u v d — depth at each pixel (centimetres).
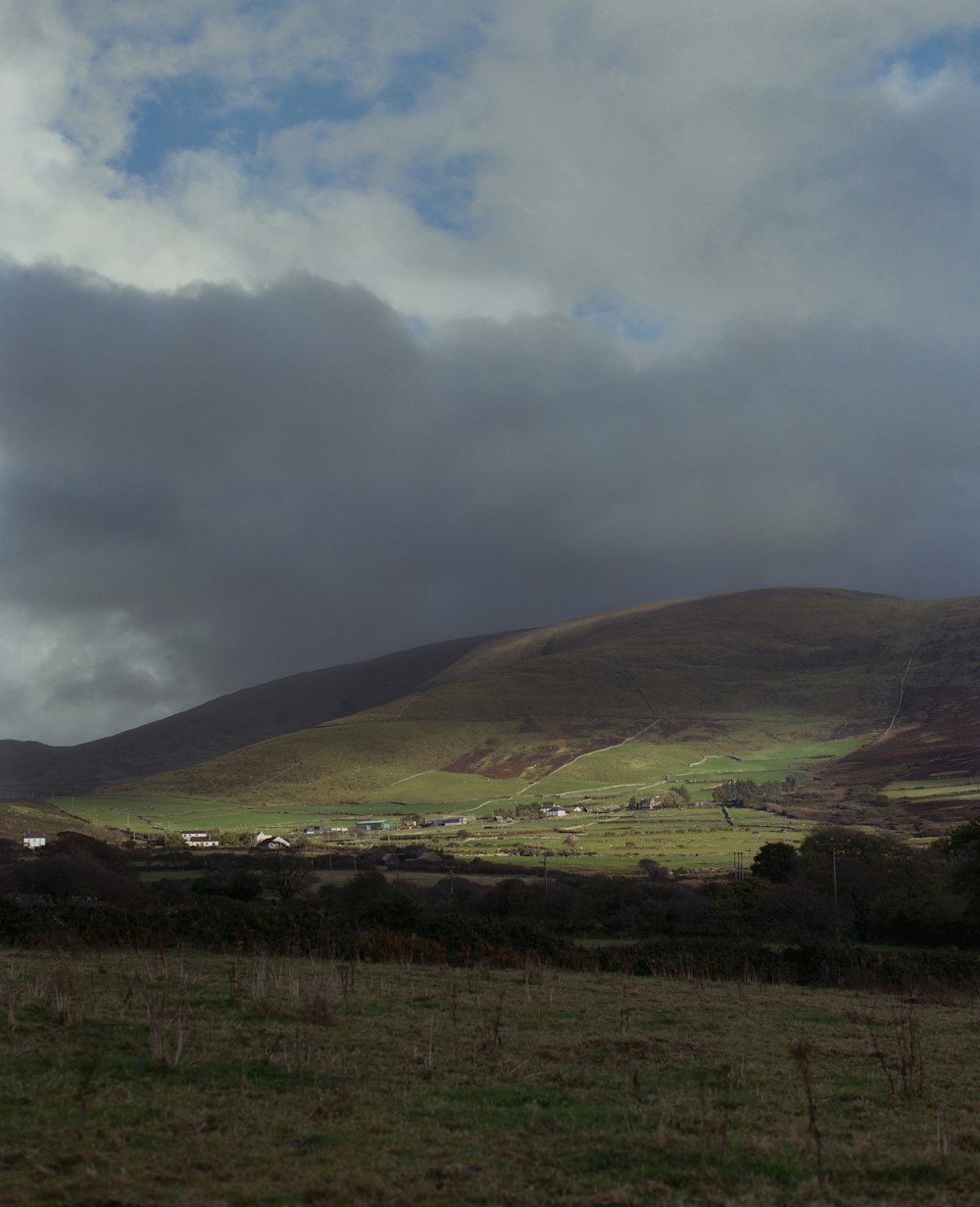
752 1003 2464
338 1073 1412
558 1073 1494
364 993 2198
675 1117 1265
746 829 14462
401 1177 1012
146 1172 981
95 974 2198
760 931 6009
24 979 2041
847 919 5922
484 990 2395
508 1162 1074
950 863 7312
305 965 2664
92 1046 1459
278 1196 939
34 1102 1184
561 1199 965
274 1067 1420
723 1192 1005
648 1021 2083
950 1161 1114
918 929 5662
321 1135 1130
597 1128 1208
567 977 2905
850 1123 1303
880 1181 1064
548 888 7856
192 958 2755
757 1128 1251
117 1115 1152
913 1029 1922
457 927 3794
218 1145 1077
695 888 8219
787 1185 1034
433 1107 1267
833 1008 2419
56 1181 943
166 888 7600
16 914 3134
